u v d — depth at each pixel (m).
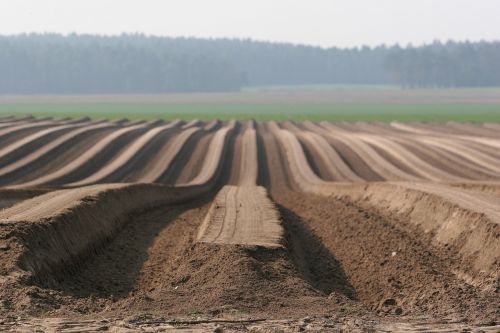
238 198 91.56
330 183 127.62
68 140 176.25
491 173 146.75
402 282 50.19
